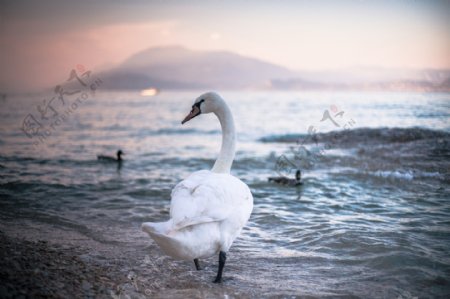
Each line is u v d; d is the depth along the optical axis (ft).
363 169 40.47
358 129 59.57
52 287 15.17
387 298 16.10
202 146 65.16
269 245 22.41
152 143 69.05
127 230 24.66
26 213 27.68
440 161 41.42
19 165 45.57
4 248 18.98
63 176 39.86
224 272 18.94
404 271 18.31
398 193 32.50
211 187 16.56
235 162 48.11
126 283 16.96
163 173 42.42
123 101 314.55
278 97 340.80
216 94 21.86
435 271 18.28
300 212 28.45
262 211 28.68
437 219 25.79
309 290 16.84
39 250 19.38
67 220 26.32
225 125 21.71
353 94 207.00
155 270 18.93
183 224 15.17
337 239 22.38
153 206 29.91
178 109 194.49
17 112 135.44
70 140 72.13
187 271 19.12
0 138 71.46
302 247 21.94
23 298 13.99
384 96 147.43
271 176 40.68
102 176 40.24
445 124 57.88
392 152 46.37
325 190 34.40
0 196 31.91
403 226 24.47
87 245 21.80
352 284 17.38
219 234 16.47
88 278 16.75
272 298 16.11
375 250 20.68
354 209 28.71
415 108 69.67
